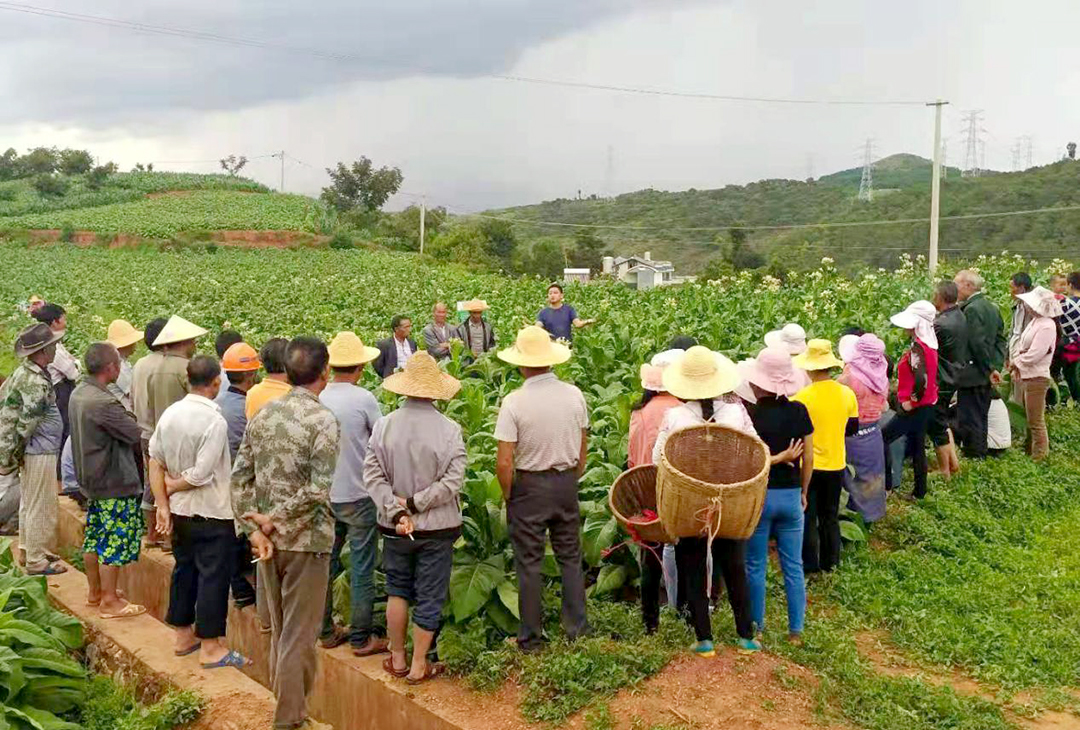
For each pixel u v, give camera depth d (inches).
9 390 314.0
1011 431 436.5
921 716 206.4
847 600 277.0
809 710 204.4
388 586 230.8
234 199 3597.4
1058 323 444.8
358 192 3698.3
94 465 284.8
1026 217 2277.3
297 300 1231.5
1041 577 293.1
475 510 270.7
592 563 276.7
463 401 358.0
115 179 3919.8
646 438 251.3
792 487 236.2
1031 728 205.6
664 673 217.3
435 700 218.7
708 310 671.1
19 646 248.7
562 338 534.0
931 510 349.4
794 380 233.5
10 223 2881.4
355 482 244.7
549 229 4571.9
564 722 203.6
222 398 286.2
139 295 1284.4
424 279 1496.1
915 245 2455.7
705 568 222.1
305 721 215.5
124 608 295.4
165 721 228.7
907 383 341.1
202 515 249.8
